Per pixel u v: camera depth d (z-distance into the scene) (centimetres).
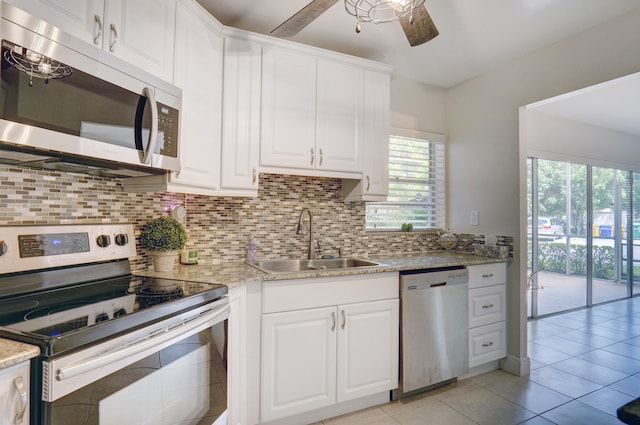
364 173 262
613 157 490
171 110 167
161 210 215
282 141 232
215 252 241
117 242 179
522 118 277
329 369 207
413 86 324
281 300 195
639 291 539
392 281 228
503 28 233
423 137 329
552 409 222
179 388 134
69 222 165
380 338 223
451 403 230
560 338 353
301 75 239
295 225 268
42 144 113
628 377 268
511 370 276
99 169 161
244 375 186
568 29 234
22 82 108
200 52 193
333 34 243
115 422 107
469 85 320
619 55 217
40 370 90
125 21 148
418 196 333
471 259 276
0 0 102
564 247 444
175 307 132
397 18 151
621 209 510
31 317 111
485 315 269
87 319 109
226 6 212
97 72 131
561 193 439
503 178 287
